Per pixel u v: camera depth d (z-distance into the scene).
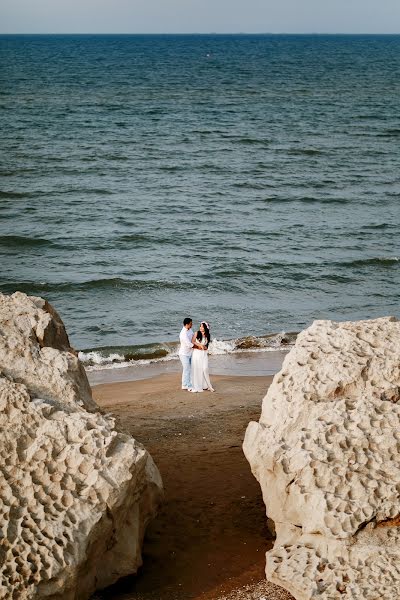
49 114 73.31
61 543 6.42
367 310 24.25
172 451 11.53
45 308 9.15
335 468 7.14
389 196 41.22
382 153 55.25
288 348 20.56
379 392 7.86
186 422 13.35
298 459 7.29
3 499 6.66
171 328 22.28
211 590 7.20
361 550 6.65
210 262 28.55
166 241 31.41
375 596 6.33
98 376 18.39
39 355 8.05
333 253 30.03
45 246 30.52
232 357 19.73
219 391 16.22
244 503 9.32
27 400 7.34
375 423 7.46
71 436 7.13
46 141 57.66
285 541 7.20
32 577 6.23
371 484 7.01
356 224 34.94
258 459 7.67
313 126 69.31
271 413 8.02
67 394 7.72
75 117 71.88
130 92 97.25
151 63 167.25
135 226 33.81
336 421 7.52
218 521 8.81
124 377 18.30
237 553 7.98
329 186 43.66
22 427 7.16
